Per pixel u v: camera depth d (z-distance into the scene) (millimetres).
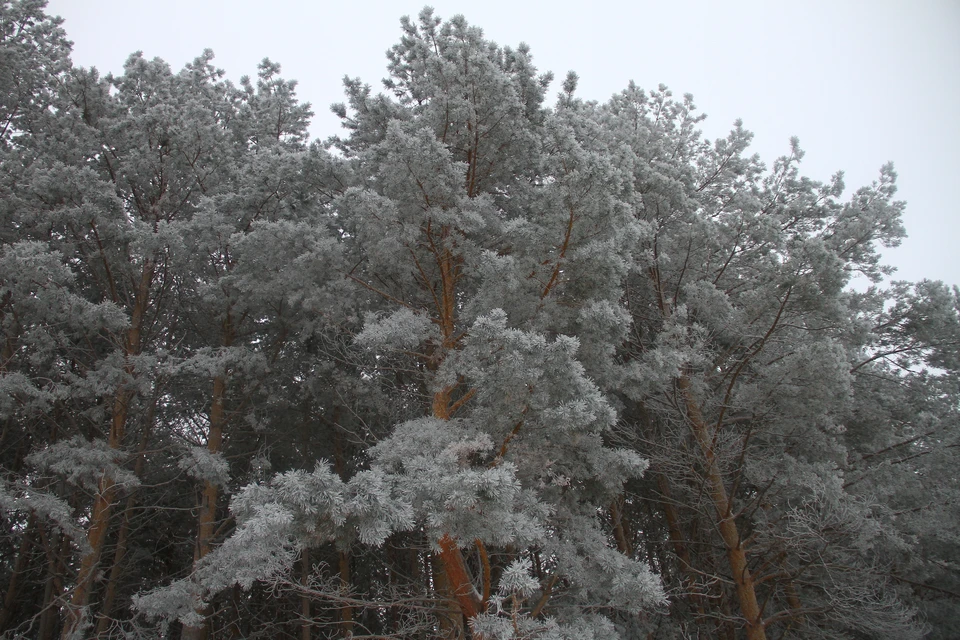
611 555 6609
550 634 5227
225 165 11297
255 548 4949
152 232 9305
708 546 11203
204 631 13359
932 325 10086
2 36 12414
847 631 10320
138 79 11930
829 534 8164
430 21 10102
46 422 11891
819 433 8984
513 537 5367
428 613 8070
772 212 10953
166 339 12594
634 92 12312
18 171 10250
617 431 10469
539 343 5582
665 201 9875
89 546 8711
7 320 9703
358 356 10422
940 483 9781
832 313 7801
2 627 12438
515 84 8852
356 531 5246
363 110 10500
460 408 8414
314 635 14688
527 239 7230
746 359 8711
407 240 7758
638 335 10508
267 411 12266
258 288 9453
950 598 10867
